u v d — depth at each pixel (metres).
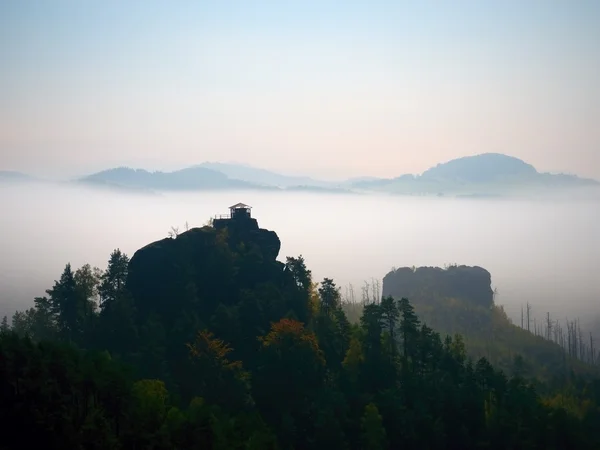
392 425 118.88
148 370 120.19
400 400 123.19
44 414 84.19
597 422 144.62
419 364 142.12
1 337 96.56
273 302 147.38
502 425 122.25
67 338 145.38
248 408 115.69
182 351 129.75
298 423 117.69
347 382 130.38
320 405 117.19
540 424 123.38
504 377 139.00
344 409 117.81
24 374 87.25
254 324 141.75
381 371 134.50
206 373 118.69
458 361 147.25
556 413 124.88
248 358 134.38
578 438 123.19
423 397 128.00
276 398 122.25
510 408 128.62
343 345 143.12
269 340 129.38
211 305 150.50
